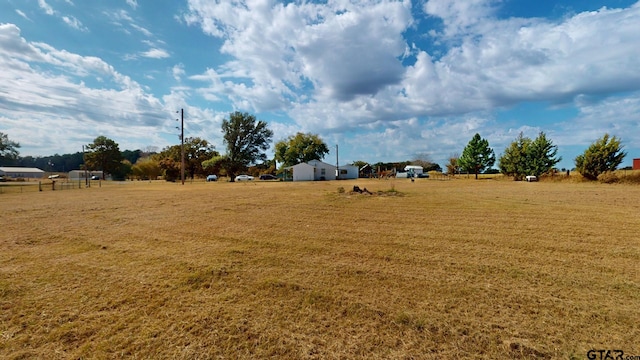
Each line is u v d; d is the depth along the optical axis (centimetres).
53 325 242
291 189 1778
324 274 359
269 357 202
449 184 2172
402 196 1230
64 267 386
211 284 328
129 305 278
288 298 293
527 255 430
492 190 1495
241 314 261
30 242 516
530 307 270
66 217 771
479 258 419
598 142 2080
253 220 720
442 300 286
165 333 231
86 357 203
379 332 231
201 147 5109
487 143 3503
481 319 250
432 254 440
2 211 882
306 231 599
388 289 313
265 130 4962
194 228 630
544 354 202
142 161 6153
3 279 342
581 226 609
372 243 505
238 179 4003
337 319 252
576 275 350
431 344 215
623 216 704
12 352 207
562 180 2292
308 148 4984
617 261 397
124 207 966
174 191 1734
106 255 439
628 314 256
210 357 202
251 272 366
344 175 4844
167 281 336
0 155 4475
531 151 2769
